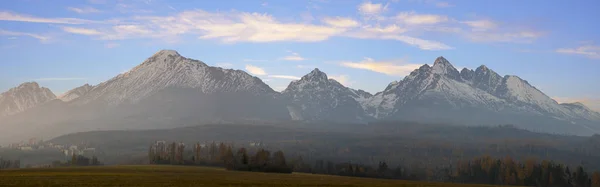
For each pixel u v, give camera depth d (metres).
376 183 159.62
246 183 140.62
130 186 122.62
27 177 146.75
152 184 129.25
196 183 136.00
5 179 137.12
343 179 180.38
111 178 148.62
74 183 127.88
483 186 166.00
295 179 167.00
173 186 124.62
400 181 187.50
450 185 165.38
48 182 129.38
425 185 158.25
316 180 164.88
